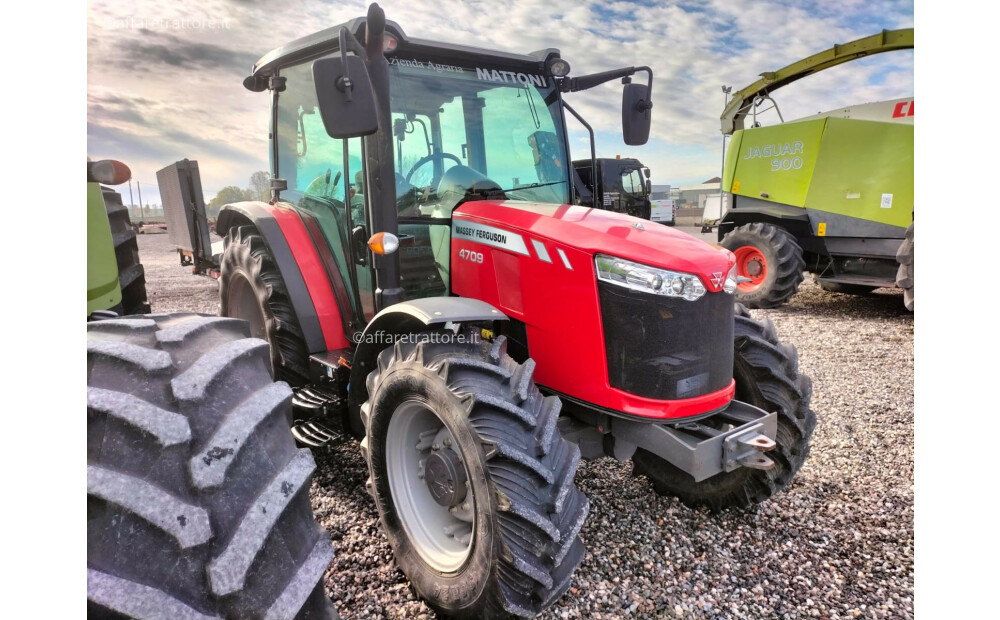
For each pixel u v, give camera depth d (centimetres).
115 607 104
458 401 178
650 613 199
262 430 131
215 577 110
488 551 171
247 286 343
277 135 323
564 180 293
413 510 211
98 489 110
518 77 280
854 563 229
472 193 258
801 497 278
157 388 125
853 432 352
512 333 230
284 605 116
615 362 203
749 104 739
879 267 653
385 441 213
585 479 290
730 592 211
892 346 535
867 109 638
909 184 609
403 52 250
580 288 205
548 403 192
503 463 171
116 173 143
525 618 179
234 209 332
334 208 282
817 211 674
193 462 117
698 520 257
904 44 595
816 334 582
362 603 200
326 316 286
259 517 118
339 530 239
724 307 211
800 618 199
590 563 225
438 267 262
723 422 252
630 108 281
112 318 156
